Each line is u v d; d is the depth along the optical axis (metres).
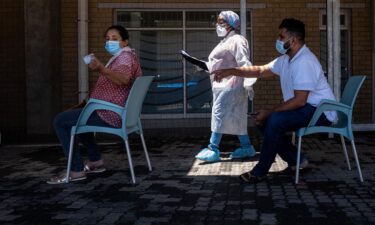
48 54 10.59
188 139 9.87
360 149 8.18
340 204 4.86
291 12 10.76
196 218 4.48
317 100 5.85
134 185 5.78
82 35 10.09
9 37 10.70
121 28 6.17
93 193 5.43
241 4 8.77
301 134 5.75
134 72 6.15
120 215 4.61
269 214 4.56
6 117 10.78
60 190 5.59
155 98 10.93
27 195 5.39
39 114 10.63
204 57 10.84
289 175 6.19
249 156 7.50
